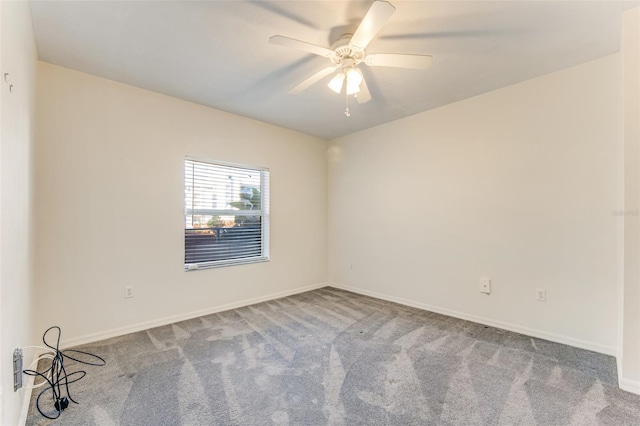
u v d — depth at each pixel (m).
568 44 2.13
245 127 3.66
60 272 2.41
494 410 1.64
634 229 1.82
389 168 3.84
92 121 2.58
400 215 3.71
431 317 3.17
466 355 2.28
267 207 3.93
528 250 2.69
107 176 2.66
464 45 2.13
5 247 1.21
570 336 2.46
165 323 2.98
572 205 2.46
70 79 2.48
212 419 1.57
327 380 1.95
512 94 2.77
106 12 1.79
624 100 1.84
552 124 2.55
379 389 1.84
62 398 1.68
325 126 4.01
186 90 2.89
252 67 2.45
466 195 3.10
